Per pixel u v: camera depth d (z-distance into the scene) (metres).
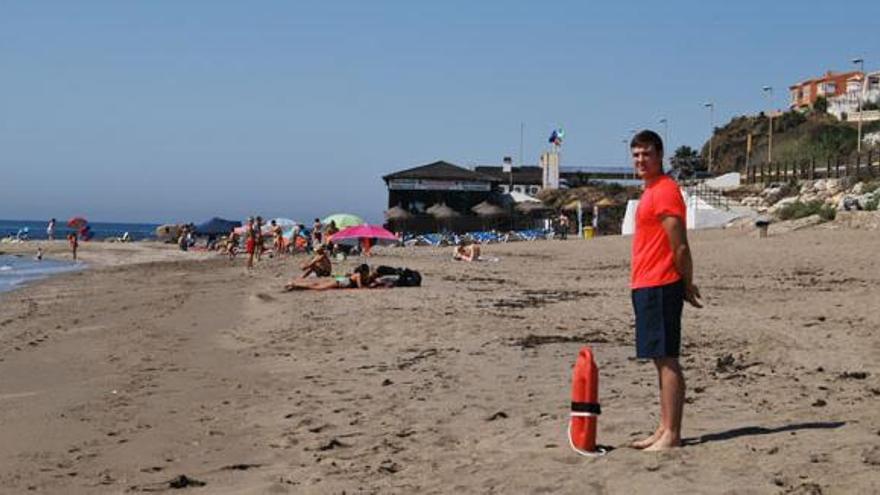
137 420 9.28
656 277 6.36
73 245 57.06
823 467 5.69
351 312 18.20
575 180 100.25
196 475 7.12
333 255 40.03
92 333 17.28
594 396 6.70
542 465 6.41
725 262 28.97
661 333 6.38
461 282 26.42
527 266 34.69
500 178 96.19
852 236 33.75
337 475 6.85
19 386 11.64
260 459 7.57
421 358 12.52
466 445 7.51
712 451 6.26
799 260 27.86
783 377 9.84
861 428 6.79
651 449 6.46
